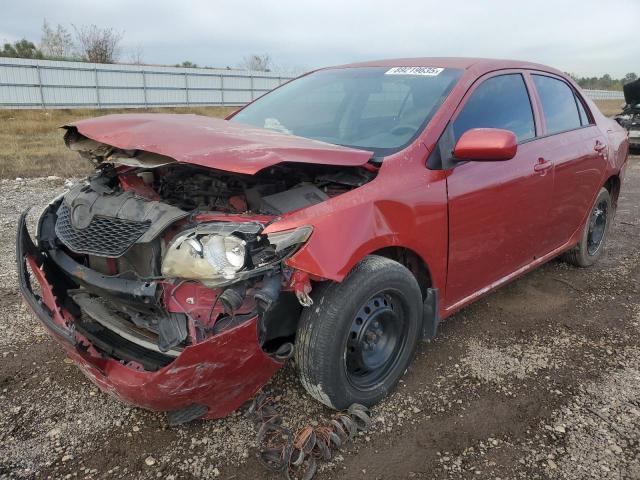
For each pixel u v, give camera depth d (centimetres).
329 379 251
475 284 343
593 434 268
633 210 773
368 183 265
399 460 246
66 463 239
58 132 1906
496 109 353
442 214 293
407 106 327
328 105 363
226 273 212
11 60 2745
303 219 234
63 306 270
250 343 222
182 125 267
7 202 732
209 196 269
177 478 232
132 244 228
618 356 347
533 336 370
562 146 407
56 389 292
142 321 238
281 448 239
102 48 4225
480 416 279
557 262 525
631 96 1454
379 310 271
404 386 304
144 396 221
